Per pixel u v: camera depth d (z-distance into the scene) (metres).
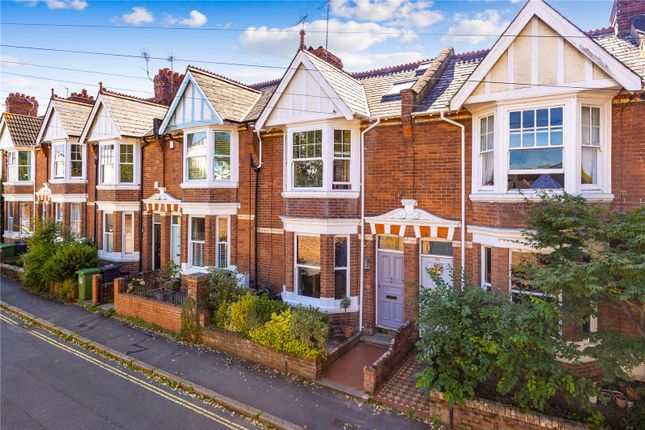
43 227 17.03
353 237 11.52
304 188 11.70
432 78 11.72
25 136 23.05
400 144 10.95
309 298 11.73
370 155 11.40
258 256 13.23
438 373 7.20
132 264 17.08
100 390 8.52
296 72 11.55
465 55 13.27
